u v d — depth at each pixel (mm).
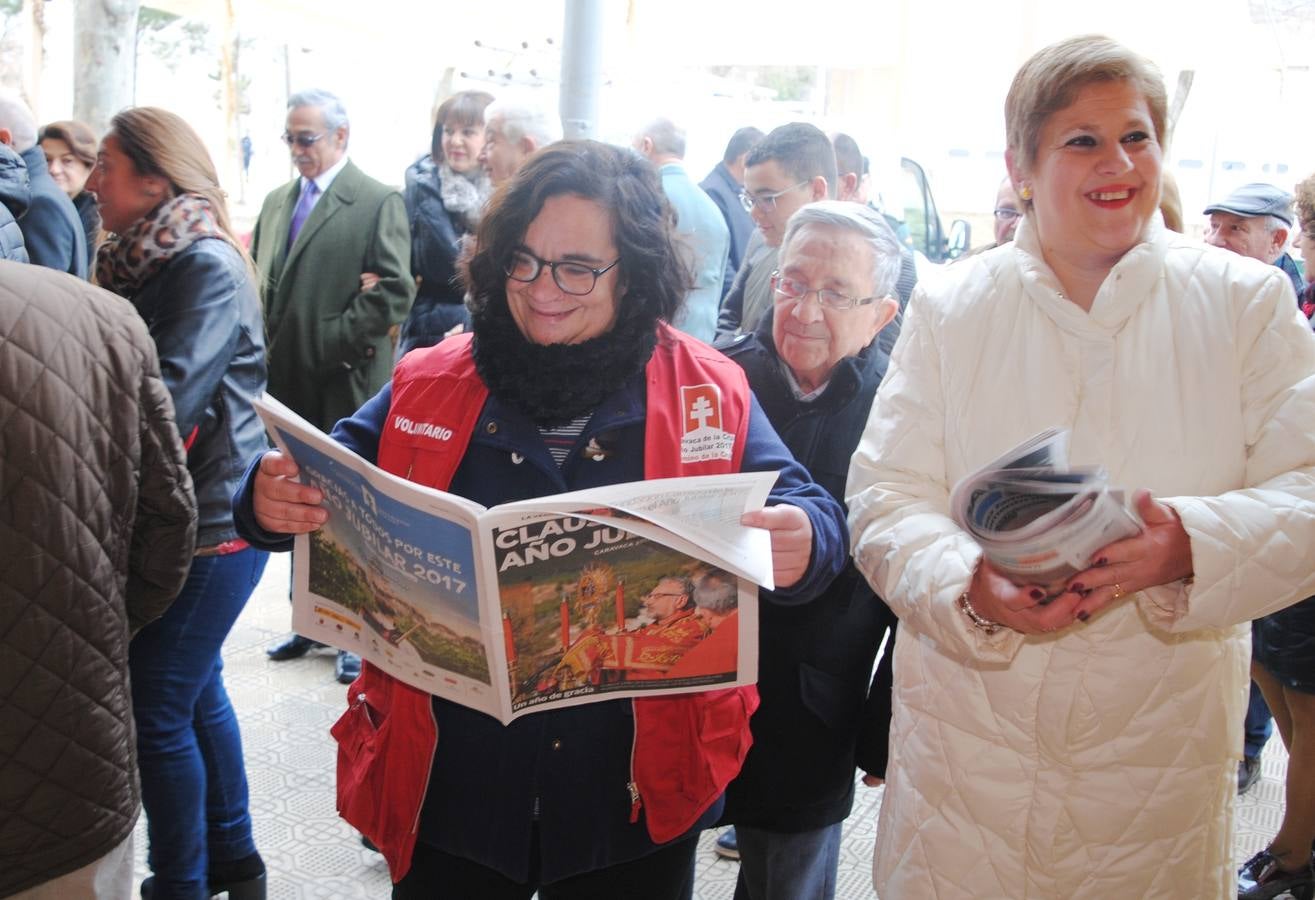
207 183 2471
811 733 1905
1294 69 10039
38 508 1459
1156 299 1504
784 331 2070
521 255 1464
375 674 1602
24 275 1510
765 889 1998
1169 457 1479
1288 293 1484
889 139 8938
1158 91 1472
